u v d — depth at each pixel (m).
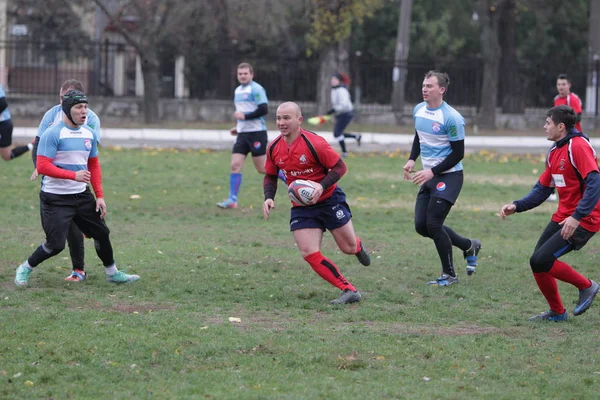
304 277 28.53
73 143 25.02
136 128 93.00
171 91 123.31
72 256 26.97
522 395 17.33
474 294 26.61
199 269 29.20
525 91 120.12
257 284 27.34
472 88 113.31
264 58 110.81
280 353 19.80
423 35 163.25
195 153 69.62
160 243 33.88
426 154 27.61
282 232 37.28
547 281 23.06
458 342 21.00
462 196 49.69
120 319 22.38
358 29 161.88
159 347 19.88
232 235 36.25
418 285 27.73
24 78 119.81
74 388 17.23
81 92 25.17
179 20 99.88
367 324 22.95
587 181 22.19
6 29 105.69
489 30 108.50
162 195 47.31
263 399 16.73
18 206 41.56
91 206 25.91
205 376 18.12
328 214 25.03
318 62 110.75
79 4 102.62
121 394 16.94
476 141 89.25
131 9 105.25
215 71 111.12
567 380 18.27
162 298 25.22
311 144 24.25
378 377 18.34
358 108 108.56
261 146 43.53
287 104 24.23
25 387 17.22
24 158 61.09
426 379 18.22
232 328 21.80
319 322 22.97
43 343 19.91
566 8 165.00
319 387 17.58
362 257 26.42
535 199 24.02
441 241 27.53
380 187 52.47
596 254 33.44
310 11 105.56
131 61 131.38
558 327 22.88
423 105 27.69
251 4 100.38
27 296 24.77
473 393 17.41
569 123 22.77
